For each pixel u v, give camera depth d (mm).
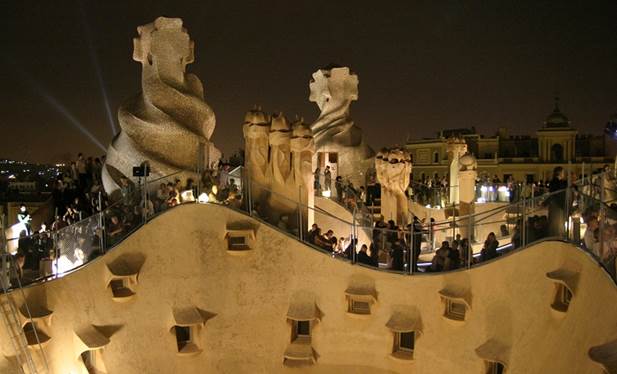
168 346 17500
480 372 15352
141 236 17359
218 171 19438
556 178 17609
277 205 19266
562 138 47250
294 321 18047
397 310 16859
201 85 23625
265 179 19375
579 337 11648
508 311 14688
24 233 17609
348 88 30391
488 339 15047
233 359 17906
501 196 27594
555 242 13648
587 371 10875
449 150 28781
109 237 17109
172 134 21344
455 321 15820
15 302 14938
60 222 18000
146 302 17328
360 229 19375
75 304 16266
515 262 14805
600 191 12938
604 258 11273
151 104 21672
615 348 9688
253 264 17922
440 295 15953
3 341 14375
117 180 21109
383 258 17859
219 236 17828
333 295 17531
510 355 14242
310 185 20047
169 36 22156
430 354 16438
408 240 17453
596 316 11172
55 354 15820
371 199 27453
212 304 17812
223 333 17844
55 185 21641
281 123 19469
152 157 21031
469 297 15609
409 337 17469
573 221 12977
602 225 11367
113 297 16781
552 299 13336
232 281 17922
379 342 17234
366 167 29734
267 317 17906
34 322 15523
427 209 28406
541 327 13570
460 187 25203
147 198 17891
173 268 17578
